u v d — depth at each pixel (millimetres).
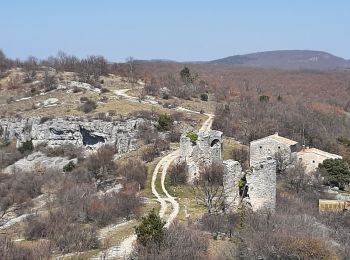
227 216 46094
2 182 83312
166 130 97812
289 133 103938
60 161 98250
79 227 48438
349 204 58562
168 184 67188
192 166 67875
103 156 87000
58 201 65375
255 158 80312
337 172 81875
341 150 104312
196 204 57250
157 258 36125
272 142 83250
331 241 42812
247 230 41906
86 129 104438
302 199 60406
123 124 101062
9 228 56688
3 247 40156
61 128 106688
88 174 79062
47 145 107438
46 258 39125
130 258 38250
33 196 75875
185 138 68812
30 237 47688
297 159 84312
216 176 62656
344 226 50188
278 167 78812
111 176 75750
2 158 102062
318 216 52031
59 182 79750
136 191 65375
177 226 43438
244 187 49312
